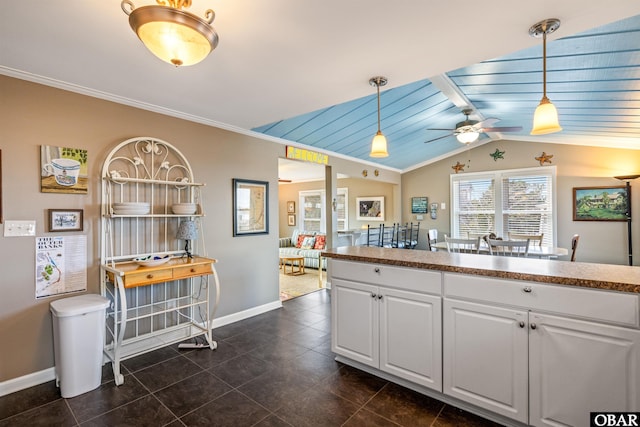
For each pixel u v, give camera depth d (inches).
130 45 71.9
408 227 256.8
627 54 86.1
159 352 110.3
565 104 131.9
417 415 75.5
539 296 65.2
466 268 73.4
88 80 91.1
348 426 71.8
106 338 103.0
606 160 186.1
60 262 93.1
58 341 83.8
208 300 118.3
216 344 115.7
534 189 209.3
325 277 241.1
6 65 81.6
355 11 60.2
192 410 78.1
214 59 78.9
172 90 98.7
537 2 57.9
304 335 124.6
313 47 73.7
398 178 267.9
